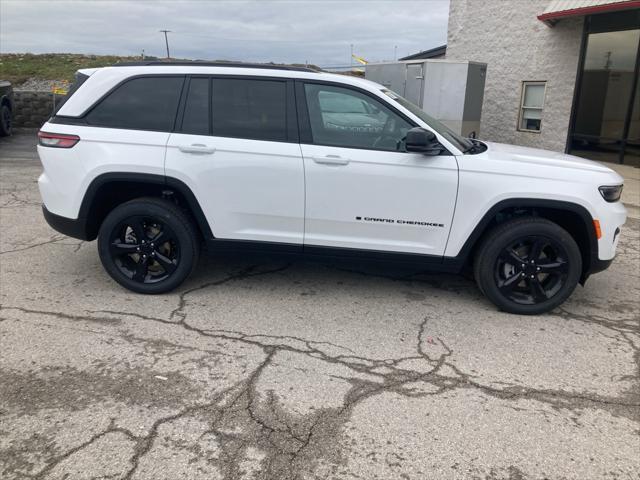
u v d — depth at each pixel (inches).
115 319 162.7
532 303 173.0
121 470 101.4
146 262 178.9
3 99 545.0
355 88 166.7
